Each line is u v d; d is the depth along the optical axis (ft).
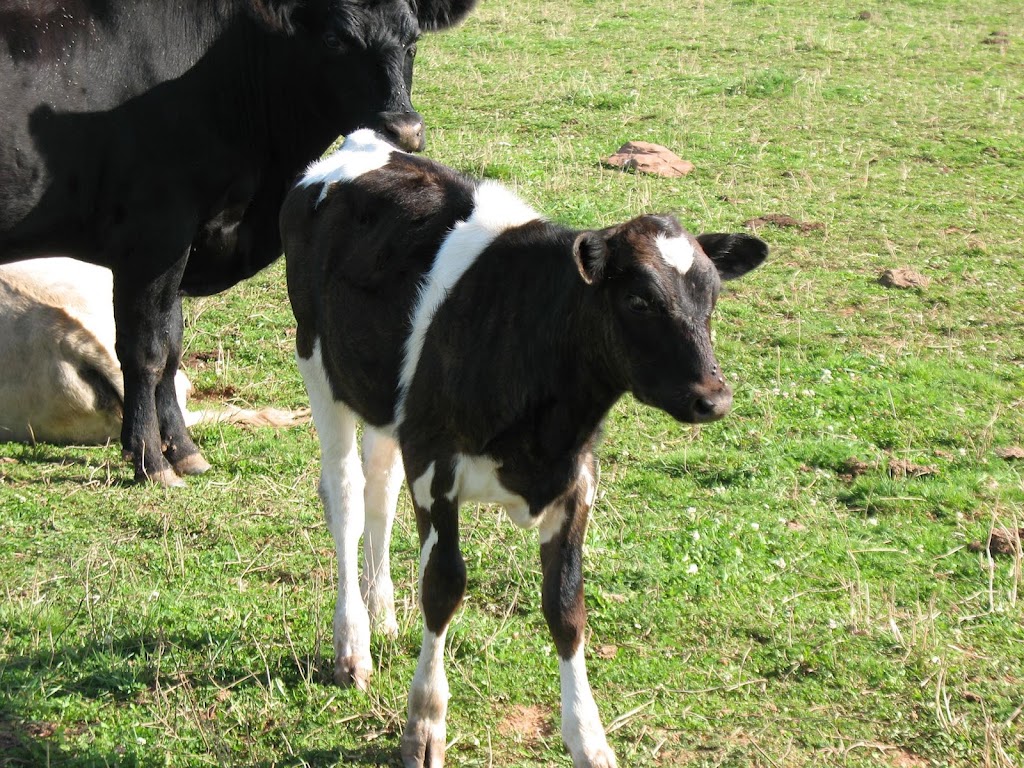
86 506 26.32
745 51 67.67
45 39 25.95
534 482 17.33
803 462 28.53
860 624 21.85
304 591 23.00
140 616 21.62
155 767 17.90
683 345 15.93
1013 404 31.40
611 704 19.74
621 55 66.28
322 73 28.07
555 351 16.92
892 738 19.02
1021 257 41.11
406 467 18.22
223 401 32.12
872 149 52.08
